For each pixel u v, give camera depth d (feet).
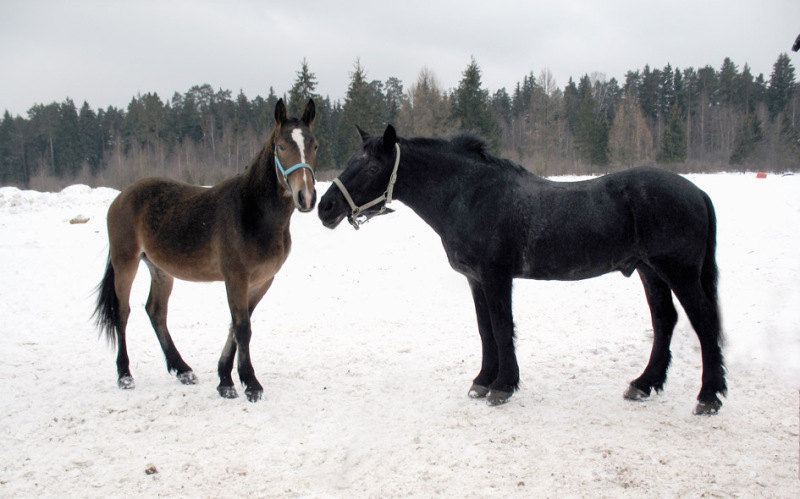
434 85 121.60
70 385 19.03
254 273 17.76
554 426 14.47
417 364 20.36
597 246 15.26
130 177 157.99
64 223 56.24
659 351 16.07
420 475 12.17
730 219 41.16
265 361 21.54
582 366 19.25
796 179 65.62
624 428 14.14
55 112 204.74
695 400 15.80
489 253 15.93
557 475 11.88
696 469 11.88
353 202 16.88
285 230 18.29
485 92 116.06
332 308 29.99
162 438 14.58
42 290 34.78
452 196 16.56
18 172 202.49
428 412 15.84
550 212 15.56
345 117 117.19
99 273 39.06
